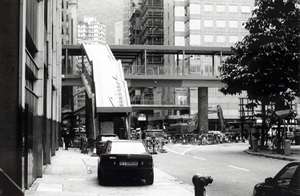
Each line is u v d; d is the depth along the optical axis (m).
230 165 21.61
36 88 15.69
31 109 13.05
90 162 23.86
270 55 28.67
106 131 40.84
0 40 10.14
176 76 56.75
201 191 7.20
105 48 53.47
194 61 90.19
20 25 10.28
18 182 10.12
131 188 13.59
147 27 115.38
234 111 90.25
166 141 54.66
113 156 13.66
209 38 91.88
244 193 12.48
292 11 29.88
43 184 13.73
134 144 14.26
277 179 7.66
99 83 44.38
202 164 22.75
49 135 21.70
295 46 29.78
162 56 105.50
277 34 29.20
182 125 65.00
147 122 101.75
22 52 10.32
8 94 10.15
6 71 10.16
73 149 41.28
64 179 15.52
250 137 34.12
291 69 29.52
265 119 33.72
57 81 36.78
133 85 56.47
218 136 53.75
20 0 10.34
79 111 73.50
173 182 15.25
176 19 94.38
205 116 60.72
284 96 30.78
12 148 10.10
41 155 15.68
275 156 26.16
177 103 91.25
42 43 15.88
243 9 93.19
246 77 29.70
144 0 121.75
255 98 32.16
